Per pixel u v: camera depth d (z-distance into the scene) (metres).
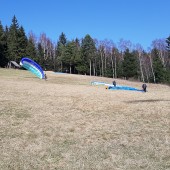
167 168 10.69
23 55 100.88
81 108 21.20
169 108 21.02
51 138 14.12
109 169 10.66
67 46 110.31
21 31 101.69
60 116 18.61
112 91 34.00
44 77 54.00
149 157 11.78
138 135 14.61
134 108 21.12
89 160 11.48
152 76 106.50
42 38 134.88
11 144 13.18
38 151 12.39
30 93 28.53
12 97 25.31
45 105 22.02
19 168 10.66
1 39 92.94
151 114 19.11
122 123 16.94
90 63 109.25
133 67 106.75
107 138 14.17
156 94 31.56
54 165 10.98
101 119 17.91
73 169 10.65
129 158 11.69
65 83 49.28
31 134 14.70
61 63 115.19
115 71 108.50
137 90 39.53
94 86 43.59
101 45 125.69
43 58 111.38
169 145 13.14
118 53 126.00
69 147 12.91
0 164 10.94
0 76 53.75
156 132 15.09
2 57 93.88
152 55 121.38
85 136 14.47
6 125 16.19
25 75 59.94
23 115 18.61
